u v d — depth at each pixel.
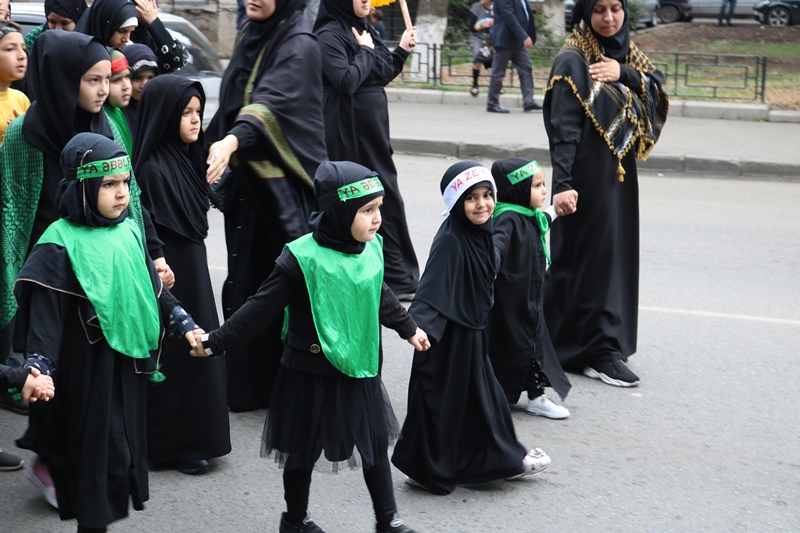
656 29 24.92
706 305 6.82
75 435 3.34
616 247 5.41
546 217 4.75
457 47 17.59
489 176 4.01
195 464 4.31
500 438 4.14
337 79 5.88
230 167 4.66
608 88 5.29
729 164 11.55
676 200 10.11
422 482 4.11
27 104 4.96
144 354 3.42
